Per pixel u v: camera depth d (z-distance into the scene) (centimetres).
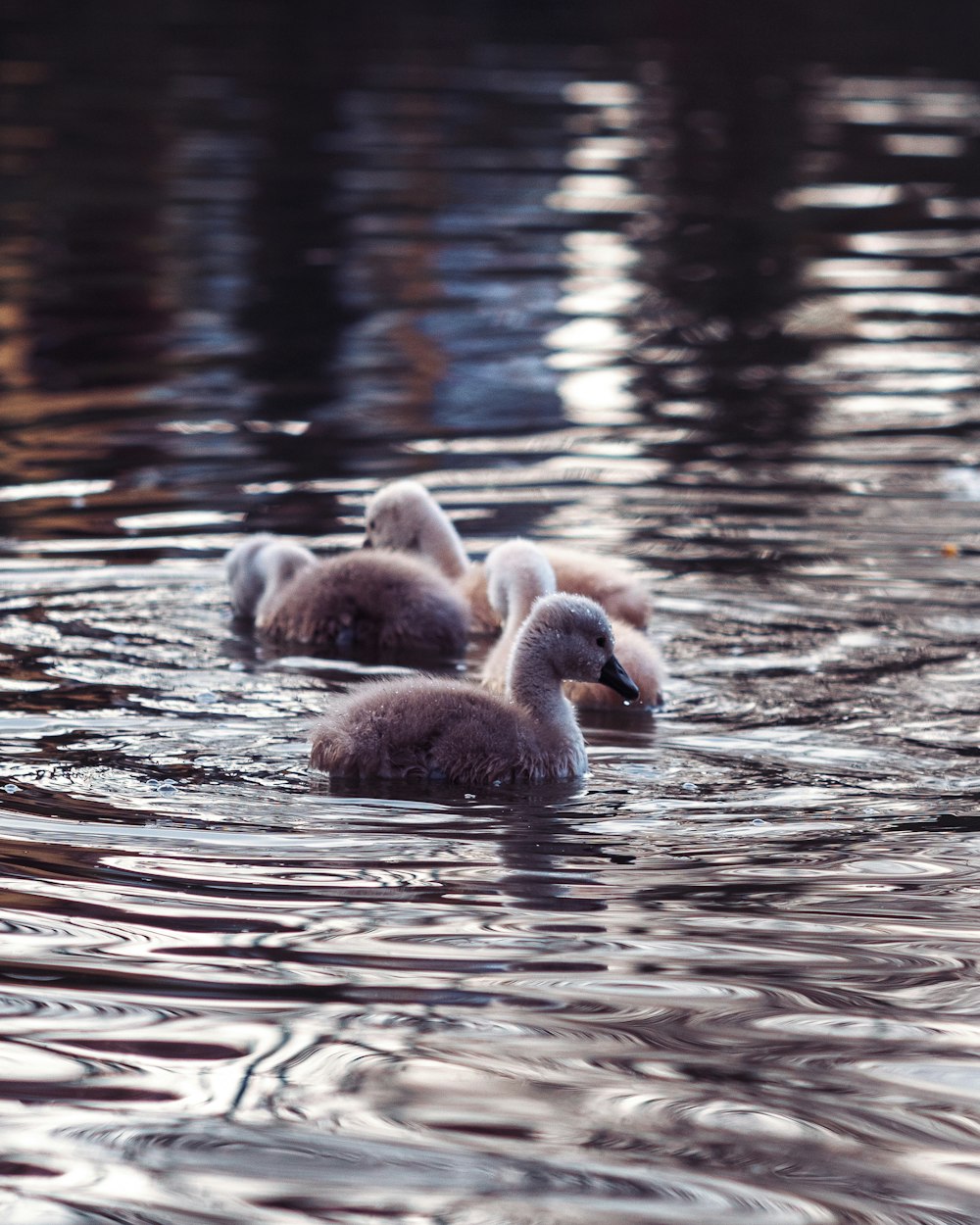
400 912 843
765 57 5200
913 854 927
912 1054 718
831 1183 632
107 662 1271
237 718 1152
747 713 1182
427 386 2175
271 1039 726
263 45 4991
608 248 2962
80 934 813
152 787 1012
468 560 1548
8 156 3472
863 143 3962
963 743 1118
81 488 1728
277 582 1399
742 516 1681
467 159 3631
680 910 852
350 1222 609
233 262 2770
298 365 2250
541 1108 679
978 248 3042
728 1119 672
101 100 4072
